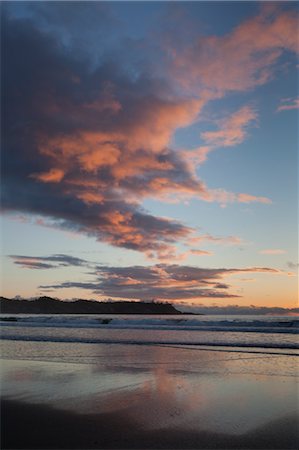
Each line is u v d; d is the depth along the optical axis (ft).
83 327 114.21
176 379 32.83
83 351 52.29
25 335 80.48
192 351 52.24
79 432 19.61
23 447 17.51
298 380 32.58
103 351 52.16
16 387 29.86
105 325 119.96
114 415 22.50
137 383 31.24
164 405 24.56
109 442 18.21
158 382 31.55
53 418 21.94
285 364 41.19
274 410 23.49
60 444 17.88
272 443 18.10
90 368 38.29
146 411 23.24
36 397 26.71
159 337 75.66
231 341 66.90
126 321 136.15
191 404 24.86
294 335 80.84
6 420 21.71
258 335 81.05
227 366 39.93
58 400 25.85
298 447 17.56
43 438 18.72
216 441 18.34
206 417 22.11
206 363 41.83
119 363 41.60
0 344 62.34
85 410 23.53
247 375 34.68
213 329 100.27
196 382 31.65
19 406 24.52
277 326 110.11
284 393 27.81
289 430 19.88
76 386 30.09
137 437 18.85
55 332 91.04
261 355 48.16
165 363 41.52
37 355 48.26
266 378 33.30
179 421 21.39
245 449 17.31
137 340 68.80
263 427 20.36
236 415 22.47
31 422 21.24
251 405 24.59
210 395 27.30
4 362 42.52
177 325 118.21
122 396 27.02
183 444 17.98
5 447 17.52
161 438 18.74
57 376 34.14
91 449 17.28
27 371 36.78
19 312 437.58
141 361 43.16
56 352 51.44
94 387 29.78
